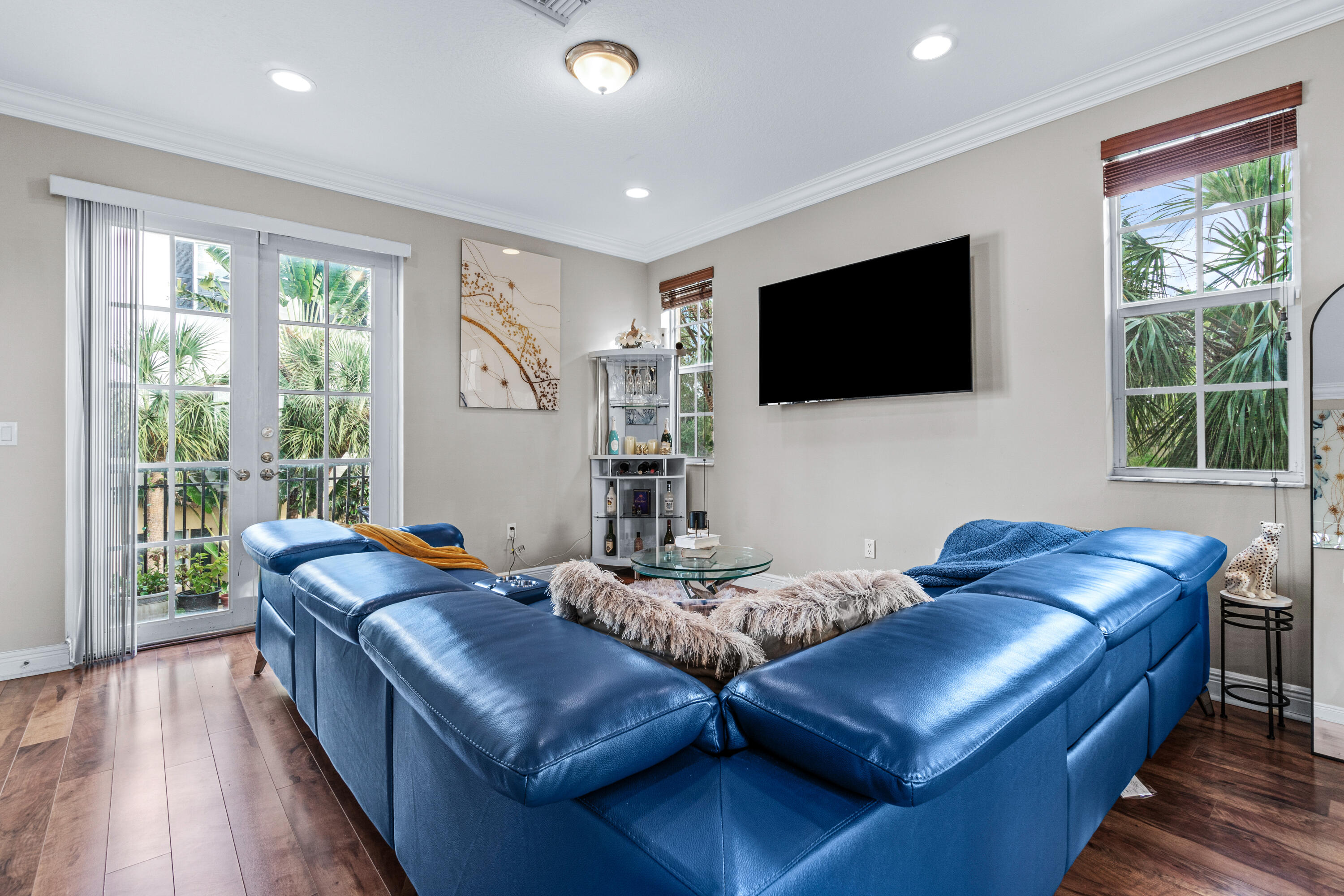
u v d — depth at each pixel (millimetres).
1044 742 1131
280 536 2223
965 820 927
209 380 3262
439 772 1119
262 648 2525
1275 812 1692
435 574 1617
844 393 3598
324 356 3613
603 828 774
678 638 1082
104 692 2539
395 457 3844
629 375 4719
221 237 3279
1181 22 2352
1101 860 1501
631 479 4633
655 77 2676
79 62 2543
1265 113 2328
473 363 4098
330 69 2609
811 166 3549
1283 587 2303
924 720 785
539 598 2283
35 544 2773
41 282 2789
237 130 3104
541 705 817
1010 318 3014
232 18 2289
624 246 4859
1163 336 2666
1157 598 1505
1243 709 2361
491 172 3594
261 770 1939
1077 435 2805
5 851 1560
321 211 3543
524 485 4363
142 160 3027
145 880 1458
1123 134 2672
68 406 2822
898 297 3344
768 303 4023
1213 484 2441
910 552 3410
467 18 2297
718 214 4293
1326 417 2137
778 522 4090
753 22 2334
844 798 798
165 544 3150
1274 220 2398
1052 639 1073
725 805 781
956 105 2924
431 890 1171
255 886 1441
